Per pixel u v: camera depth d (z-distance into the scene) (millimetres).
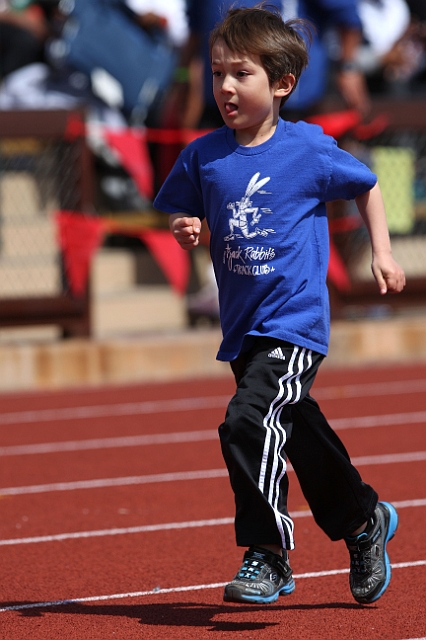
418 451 21844
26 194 31469
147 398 28422
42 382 30234
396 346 33500
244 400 11367
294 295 11688
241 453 11336
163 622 12031
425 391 28750
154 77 36000
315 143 11766
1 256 31297
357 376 31188
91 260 30922
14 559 14828
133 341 31094
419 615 12070
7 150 31188
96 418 25969
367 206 12008
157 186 34562
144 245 38156
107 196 36625
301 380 11727
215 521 16719
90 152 31391
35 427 25031
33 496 18609
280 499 11562
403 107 33281
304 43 11945
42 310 30781
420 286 33875
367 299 33719
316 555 14805
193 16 31016
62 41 36531
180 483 19391
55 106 33094
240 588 11367
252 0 29297
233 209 11750
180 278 30609
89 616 12305
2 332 33844
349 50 32344
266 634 11523
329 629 11648
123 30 35938
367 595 12203
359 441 22906
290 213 11695
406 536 15609
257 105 11539
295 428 11992
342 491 12078
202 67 31250
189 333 32469
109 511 17469
